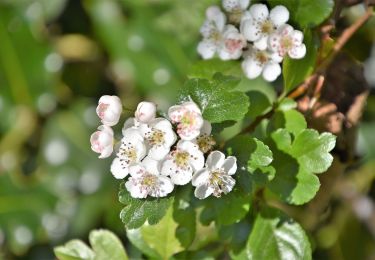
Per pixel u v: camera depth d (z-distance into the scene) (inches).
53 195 19.0
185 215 13.3
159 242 13.5
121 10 18.6
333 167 14.5
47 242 18.9
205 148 12.2
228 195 12.5
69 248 13.9
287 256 13.0
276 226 13.1
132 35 18.6
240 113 12.3
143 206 12.2
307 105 13.7
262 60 13.4
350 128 14.4
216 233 14.1
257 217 13.2
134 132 12.1
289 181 12.9
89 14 19.0
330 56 14.0
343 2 14.2
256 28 13.1
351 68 14.5
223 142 12.9
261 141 12.5
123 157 12.1
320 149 12.7
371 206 18.1
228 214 12.8
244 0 13.4
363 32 16.3
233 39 13.4
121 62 18.7
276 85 14.6
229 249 13.3
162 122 12.0
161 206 12.2
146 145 12.1
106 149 12.3
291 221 13.1
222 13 13.6
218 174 12.0
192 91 12.4
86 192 18.9
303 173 12.8
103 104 12.3
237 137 12.5
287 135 12.9
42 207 19.0
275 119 13.2
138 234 13.8
